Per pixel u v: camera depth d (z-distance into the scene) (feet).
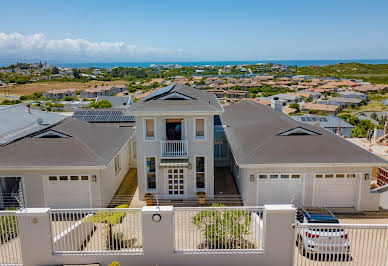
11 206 54.19
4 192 55.11
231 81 653.30
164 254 31.07
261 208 32.04
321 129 67.41
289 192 53.93
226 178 70.38
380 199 56.54
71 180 53.78
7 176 52.80
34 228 30.60
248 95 442.91
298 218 41.19
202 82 622.13
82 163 52.31
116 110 92.02
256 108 86.99
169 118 57.72
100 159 53.67
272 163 51.60
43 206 53.72
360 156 53.11
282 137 57.72
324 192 54.08
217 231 35.14
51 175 53.26
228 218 35.76
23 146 56.34
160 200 59.11
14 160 53.01
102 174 54.03
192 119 56.90
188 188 59.26
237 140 63.82
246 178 53.93
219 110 55.47
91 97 458.91
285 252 30.66
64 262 31.22
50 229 31.01
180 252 31.04
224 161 78.43
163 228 30.63
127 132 74.59
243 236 36.91
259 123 70.59
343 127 150.10
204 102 58.59
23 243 30.81
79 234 36.29
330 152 53.88
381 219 50.52
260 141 57.82
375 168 68.39
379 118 270.87
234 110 93.56
